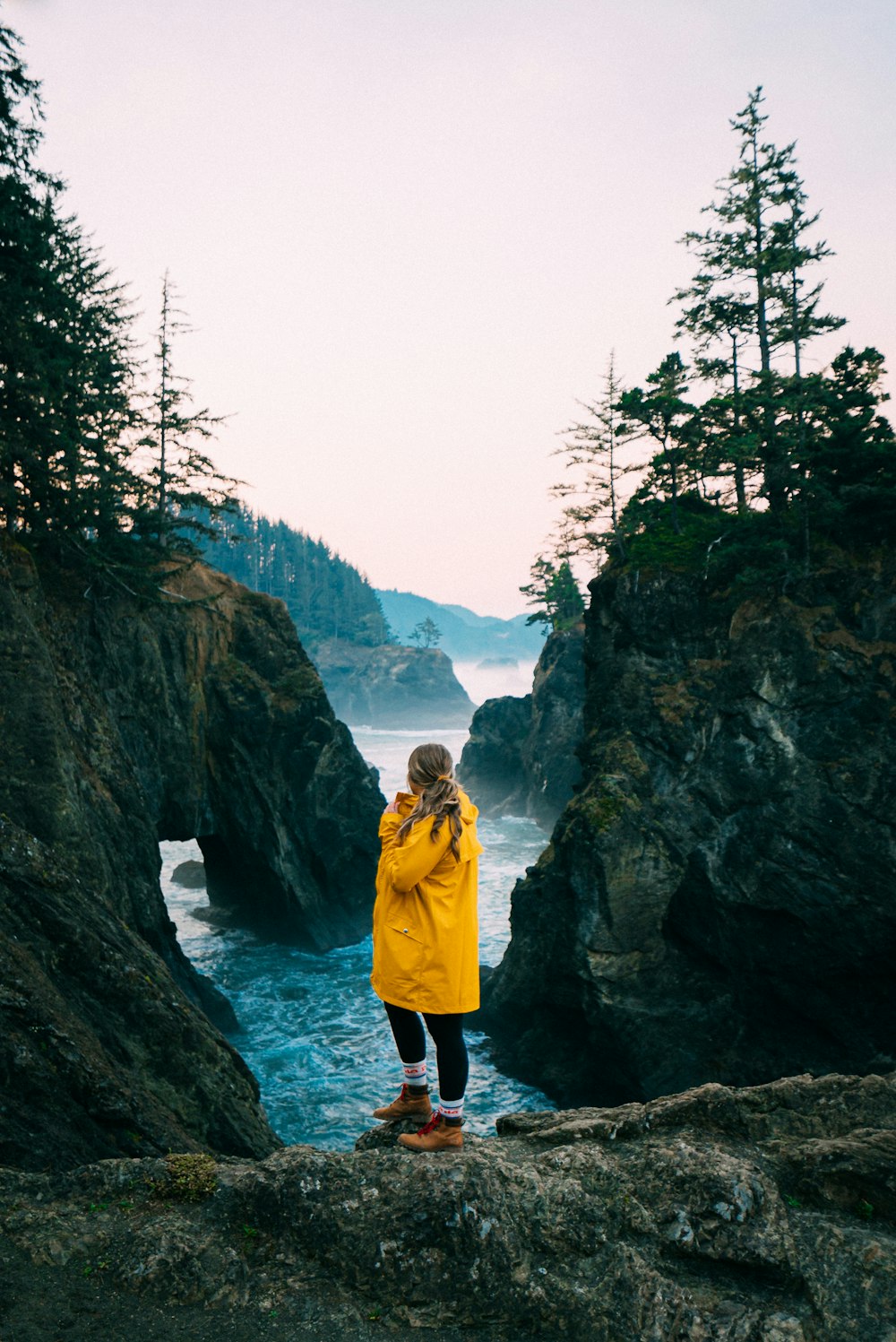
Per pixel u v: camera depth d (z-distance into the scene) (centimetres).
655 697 2267
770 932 2022
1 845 1179
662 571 2373
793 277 2667
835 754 2014
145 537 2922
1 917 1104
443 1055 351
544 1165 356
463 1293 294
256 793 3222
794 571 2175
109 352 2561
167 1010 1208
